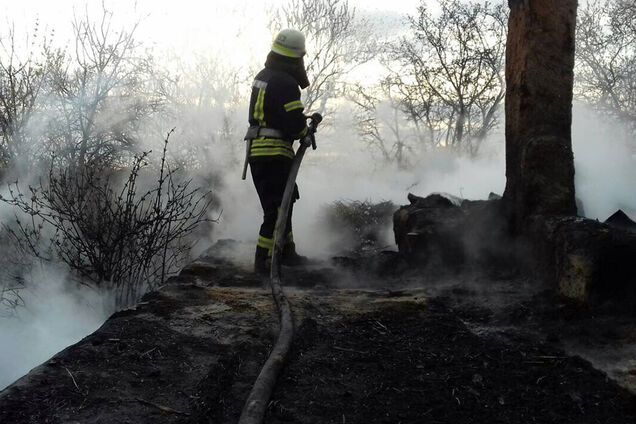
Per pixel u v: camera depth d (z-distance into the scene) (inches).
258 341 138.9
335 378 121.3
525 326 143.1
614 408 108.2
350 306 159.9
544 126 173.5
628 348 127.5
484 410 109.0
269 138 201.5
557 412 107.9
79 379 118.1
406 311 154.5
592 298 144.1
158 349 132.9
